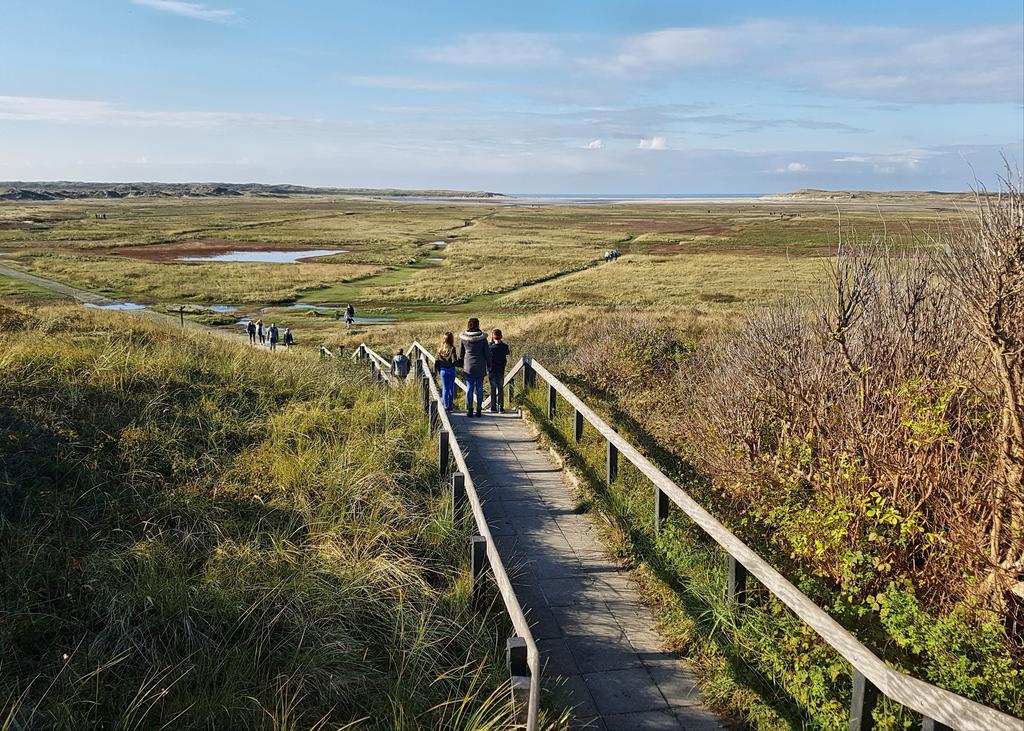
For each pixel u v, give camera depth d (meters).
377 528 6.09
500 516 7.35
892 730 3.70
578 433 9.30
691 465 8.44
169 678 4.12
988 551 4.76
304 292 51.84
